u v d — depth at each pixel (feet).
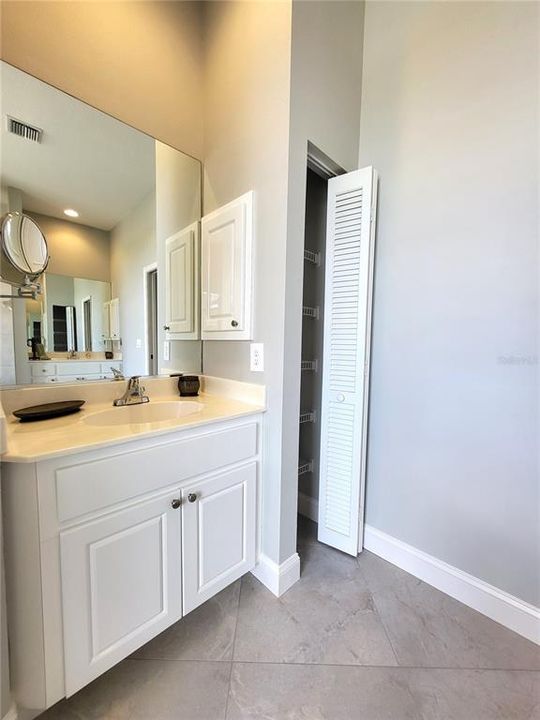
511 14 3.79
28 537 2.65
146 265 5.05
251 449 4.51
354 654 3.71
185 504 3.73
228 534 4.27
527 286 3.83
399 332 5.08
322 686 3.36
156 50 4.88
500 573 4.17
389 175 5.09
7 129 3.70
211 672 3.49
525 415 3.92
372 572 5.09
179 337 5.52
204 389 5.82
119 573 3.19
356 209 5.02
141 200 4.91
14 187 3.77
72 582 2.88
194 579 3.88
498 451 4.14
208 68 5.40
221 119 5.17
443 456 4.66
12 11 3.62
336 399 5.43
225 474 4.18
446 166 4.43
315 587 4.75
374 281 5.36
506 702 3.22
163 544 3.54
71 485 2.83
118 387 4.77
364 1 5.30
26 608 2.69
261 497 4.73
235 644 3.82
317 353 6.64
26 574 2.67
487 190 4.08
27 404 3.96
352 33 5.10
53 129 4.03
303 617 4.21
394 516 5.28
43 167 3.99
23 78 3.76
